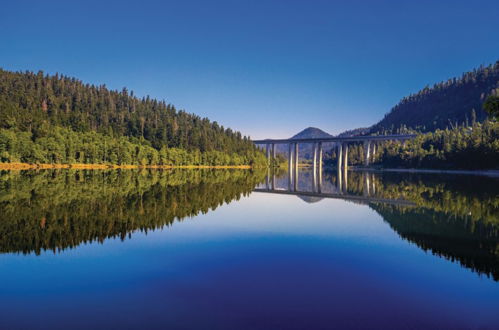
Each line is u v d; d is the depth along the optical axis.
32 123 115.94
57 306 10.17
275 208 32.59
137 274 12.96
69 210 28.06
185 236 19.50
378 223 24.81
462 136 145.88
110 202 33.19
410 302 10.66
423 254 16.16
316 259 15.16
